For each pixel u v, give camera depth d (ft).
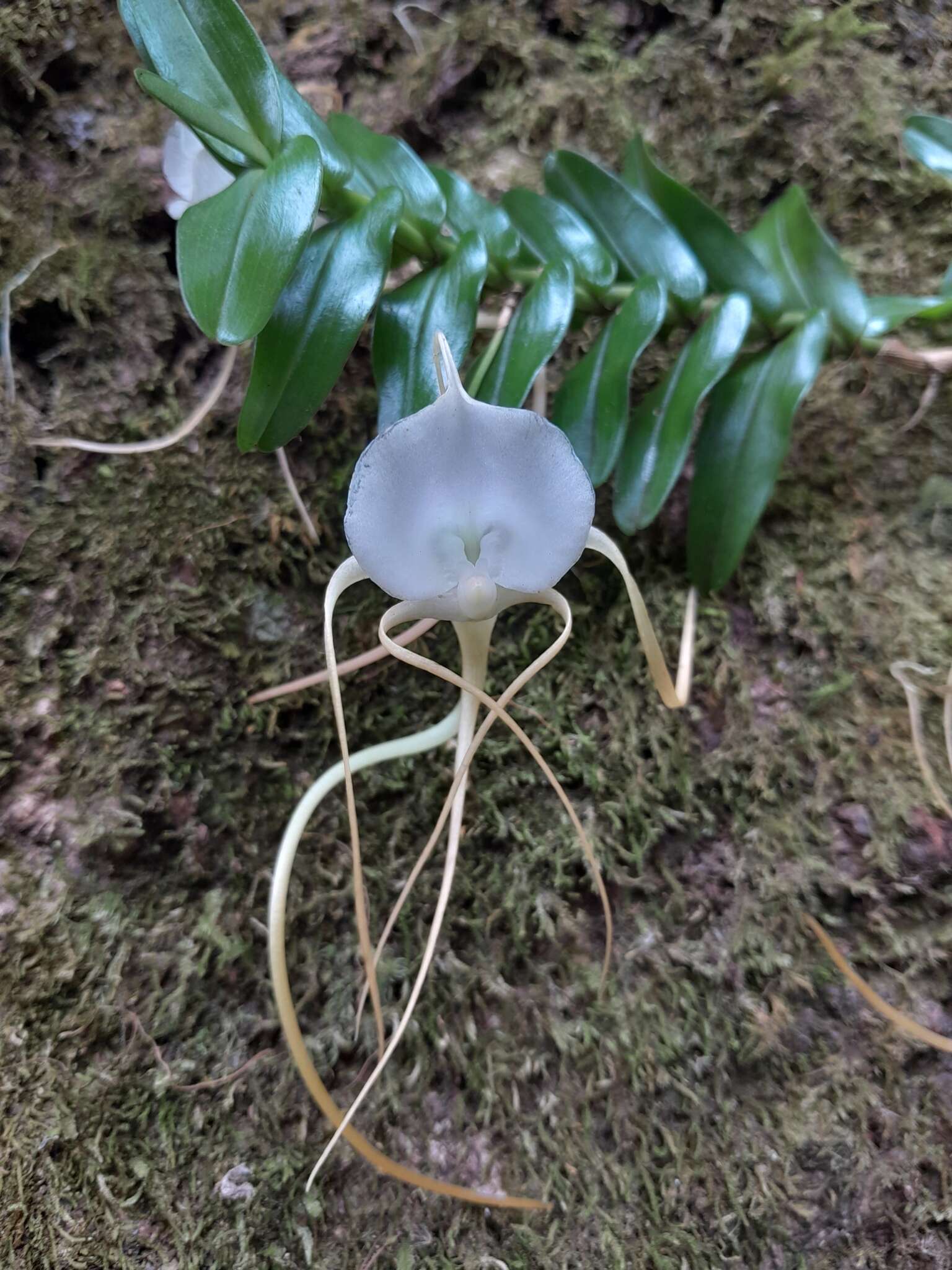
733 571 0.44
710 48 0.51
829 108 0.50
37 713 0.40
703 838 0.44
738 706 0.44
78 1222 0.35
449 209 0.41
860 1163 0.39
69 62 0.46
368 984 0.40
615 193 0.42
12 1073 0.36
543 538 0.32
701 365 0.39
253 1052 0.41
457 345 0.35
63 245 0.44
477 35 0.50
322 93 0.50
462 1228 0.39
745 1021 0.42
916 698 0.42
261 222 0.31
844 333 0.42
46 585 0.42
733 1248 0.38
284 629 0.45
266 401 0.34
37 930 0.38
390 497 0.30
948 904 0.41
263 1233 0.38
